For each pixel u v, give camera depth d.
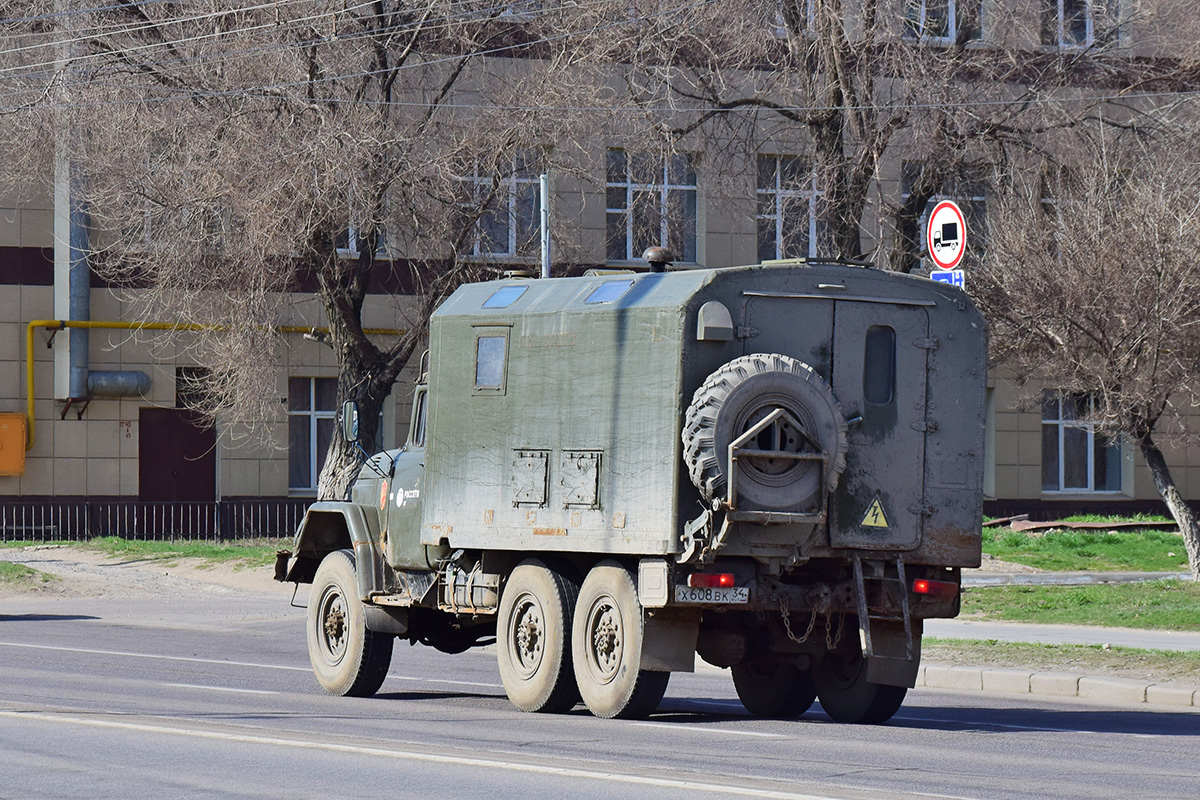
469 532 29.44
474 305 30.22
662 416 26.11
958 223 37.19
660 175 66.94
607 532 26.77
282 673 35.97
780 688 29.56
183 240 60.19
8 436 78.25
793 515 25.67
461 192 61.31
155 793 17.84
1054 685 33.97
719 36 59.75
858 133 58.47
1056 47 62.69
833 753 22.39
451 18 61.88
